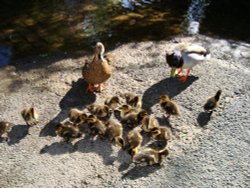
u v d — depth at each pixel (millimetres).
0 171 2299
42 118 2621
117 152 2404
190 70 3002
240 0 3865
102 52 2682
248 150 2408
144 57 3133
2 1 3834
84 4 3793
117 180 2244
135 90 2848
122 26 3490
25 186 2215
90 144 2453
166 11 3703
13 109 2686
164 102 2600
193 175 2266
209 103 2611
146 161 2285
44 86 2869
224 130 2537
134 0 3848
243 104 2717
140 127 2566
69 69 3018
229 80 2912
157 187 2199
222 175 2268
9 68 3027
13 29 3467
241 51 3195
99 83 2770
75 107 2711
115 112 2686
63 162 2346
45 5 3781
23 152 2404
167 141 2463
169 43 3285
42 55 3160
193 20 3590
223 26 3518
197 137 2494
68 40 3328
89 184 2229
